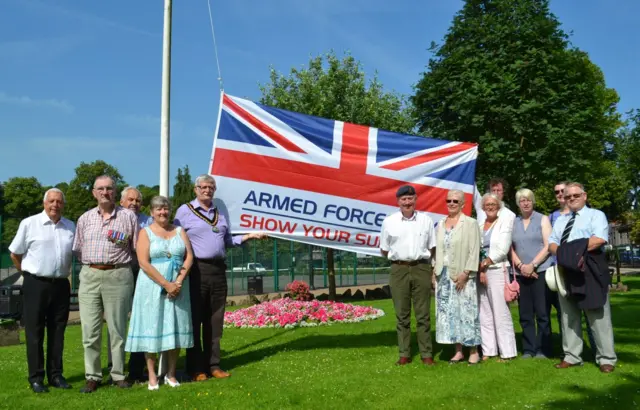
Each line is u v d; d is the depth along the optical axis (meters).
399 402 4.84
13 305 13.71
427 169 7.50
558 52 14.01
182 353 7.81
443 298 6.36
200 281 6.04
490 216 6.65
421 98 14.80
